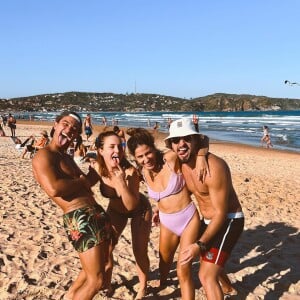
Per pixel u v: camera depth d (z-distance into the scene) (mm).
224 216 2777
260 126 39469
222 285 3484
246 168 11695
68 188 2693
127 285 3631
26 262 4047
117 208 3266
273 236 5164
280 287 3721
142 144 2934
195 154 2785
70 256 4238
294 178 9992
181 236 3051
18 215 5703
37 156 2691
